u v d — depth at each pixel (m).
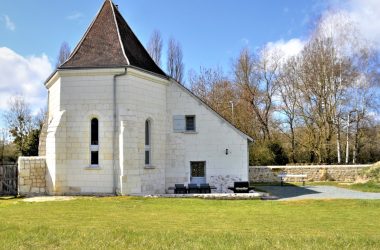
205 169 24.73
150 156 23.36
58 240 9.35
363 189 27.75
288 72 48.72
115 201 18.56
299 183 34.59
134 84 22.08
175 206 17.36
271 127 50.91
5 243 9.00
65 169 21.66
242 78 50.94
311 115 45.34
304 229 11.88
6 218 13.80
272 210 16.28
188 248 8.55
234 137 24.78
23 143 47.47
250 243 9.00
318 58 43.38
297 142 48.81
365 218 14.29
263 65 50.78
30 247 8.69
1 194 22.34
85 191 21.50
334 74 42.66
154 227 12.01
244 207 17.20
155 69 25.48
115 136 21.47
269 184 34.22
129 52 23.45
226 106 51.91
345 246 8.79
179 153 24.80
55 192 21.36
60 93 22.03
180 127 24.91
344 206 17.50
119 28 24.34
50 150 21.75
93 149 21.77
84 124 21.78
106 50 22.84
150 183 23.05
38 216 14.32
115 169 21.31
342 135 45.44
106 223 12.74
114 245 8.84
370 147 47.00
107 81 21.81
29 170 21.86
